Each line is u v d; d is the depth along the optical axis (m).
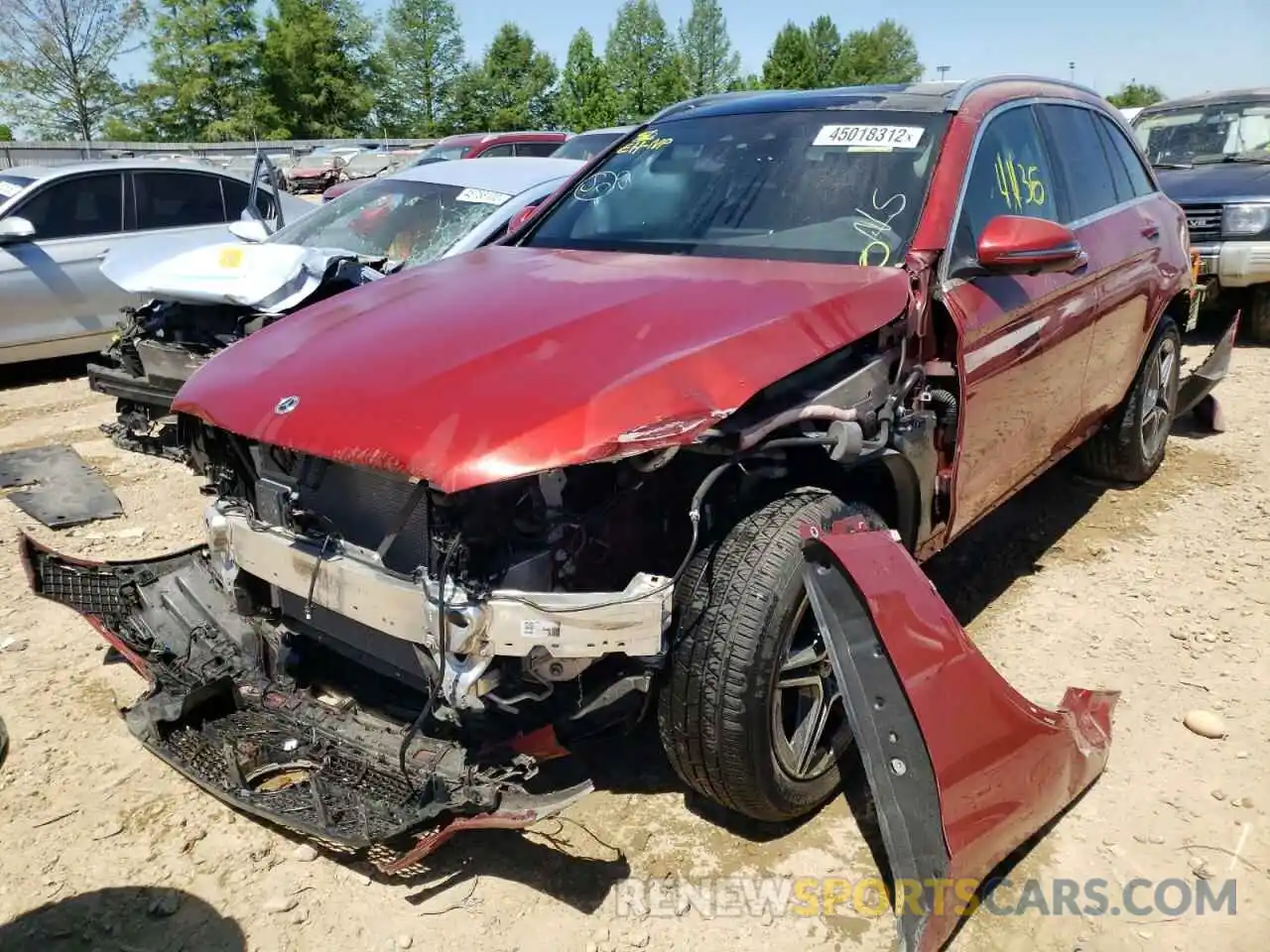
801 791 2.78
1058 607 4.17
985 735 2.52
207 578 3.60
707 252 3.40
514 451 2.26
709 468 2.69
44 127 43.62
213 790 2.75
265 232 6.15
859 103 3.79
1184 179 9.10
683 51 87.81
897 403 2.97
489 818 2.39
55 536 5.04
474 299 3.04
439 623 2.37
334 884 2.72
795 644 2.71
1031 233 3.11
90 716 3.49
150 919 2.60
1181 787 3.07
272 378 2.81
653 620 2.38
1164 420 5.48
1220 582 4.37
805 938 2.53
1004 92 3.91
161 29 54.47
